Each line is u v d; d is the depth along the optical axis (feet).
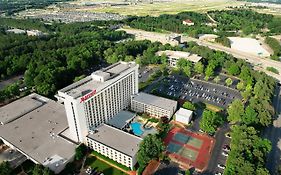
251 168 583.99
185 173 638.53
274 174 642.22
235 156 634.43
